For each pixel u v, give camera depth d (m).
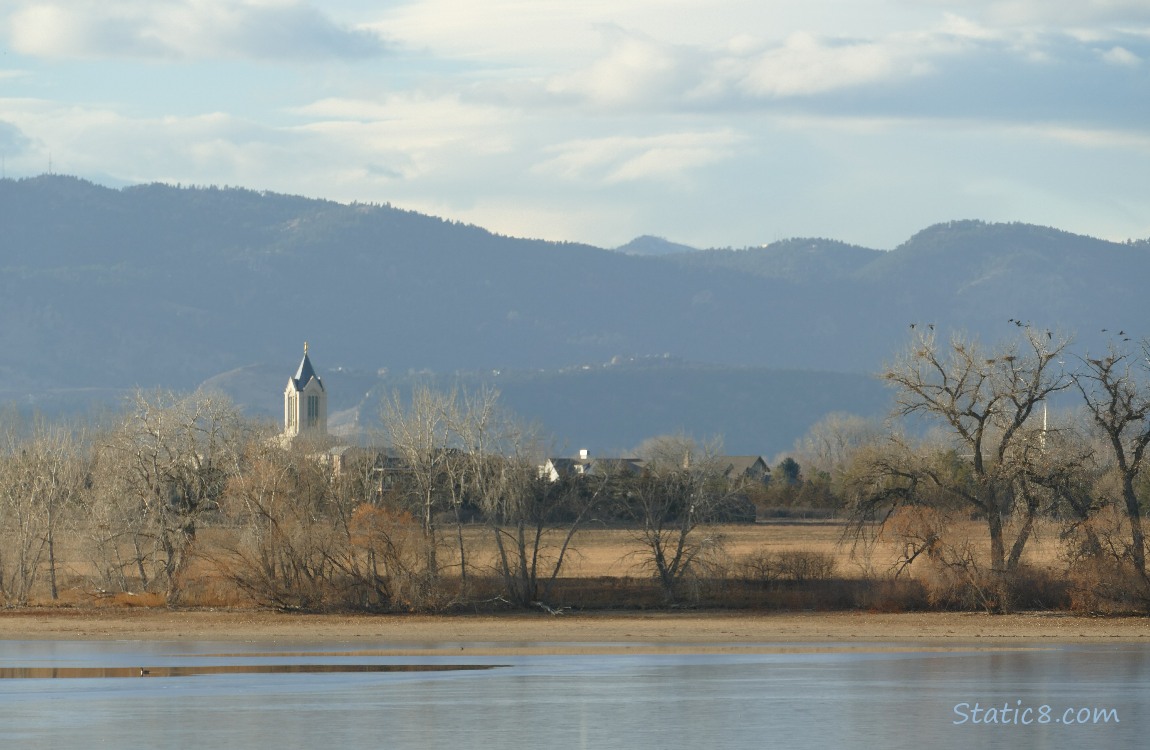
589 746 189.12
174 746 188.38
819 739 194.75
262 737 194.12
